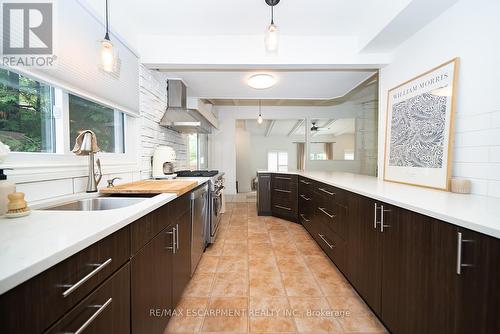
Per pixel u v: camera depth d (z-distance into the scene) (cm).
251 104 551
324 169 532
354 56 228
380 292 134
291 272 205
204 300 165
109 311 78
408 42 198
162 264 127
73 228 73
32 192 113
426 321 99
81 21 140
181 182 198
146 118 235
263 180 411
